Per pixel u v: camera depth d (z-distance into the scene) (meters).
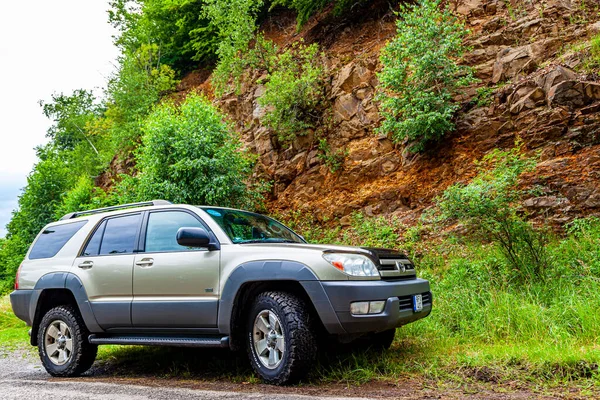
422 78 10.64
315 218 12.02
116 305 5.28
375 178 11.78
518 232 6.88
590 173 8.29
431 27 10.59
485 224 6.86
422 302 4.95
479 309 6.07
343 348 5.47
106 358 6.54
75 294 5.58
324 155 12.81
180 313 4.87
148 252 5.29
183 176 12.27
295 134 13.60
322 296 4.23
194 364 5.62
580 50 9.91
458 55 10.96
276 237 5.53
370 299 4.24
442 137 10.90
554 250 7.18
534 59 10.51
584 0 11.16
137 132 20.00
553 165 8.75
